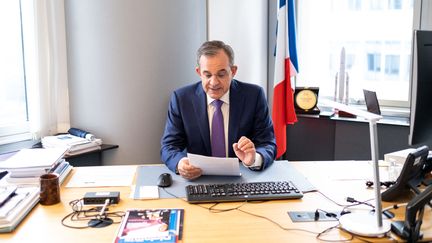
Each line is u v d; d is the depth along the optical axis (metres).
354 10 3.41
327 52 3.59
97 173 1.93
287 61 3.18
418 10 3.10
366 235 1.28
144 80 2.79
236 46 3.26
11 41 2.74
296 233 1.32
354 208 1.51
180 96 2.18
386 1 3.27
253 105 2.17
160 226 1.35
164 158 2.02
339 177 1.86
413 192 1.58
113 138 2.82
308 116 3.35
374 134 1.28
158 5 2.75
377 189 1.31
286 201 1.58
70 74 2.86
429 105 1.50
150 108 2.84
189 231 1.33
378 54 3.37
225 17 3.13
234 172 1.82
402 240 1.27
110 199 1.56
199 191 1.61
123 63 2.74
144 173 1.92
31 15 2.70
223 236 1.30
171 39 2.83
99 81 2.77
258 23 3.52
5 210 1.38
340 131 3.21
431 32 1.46
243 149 1.85
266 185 1.67
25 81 2.83
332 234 1.31
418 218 1.27
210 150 2.14
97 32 2.72
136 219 1.40
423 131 1.52
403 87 3.30
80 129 2.88
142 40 2.74
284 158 3.52
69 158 2.60
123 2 2.67
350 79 3.49
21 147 2.80
